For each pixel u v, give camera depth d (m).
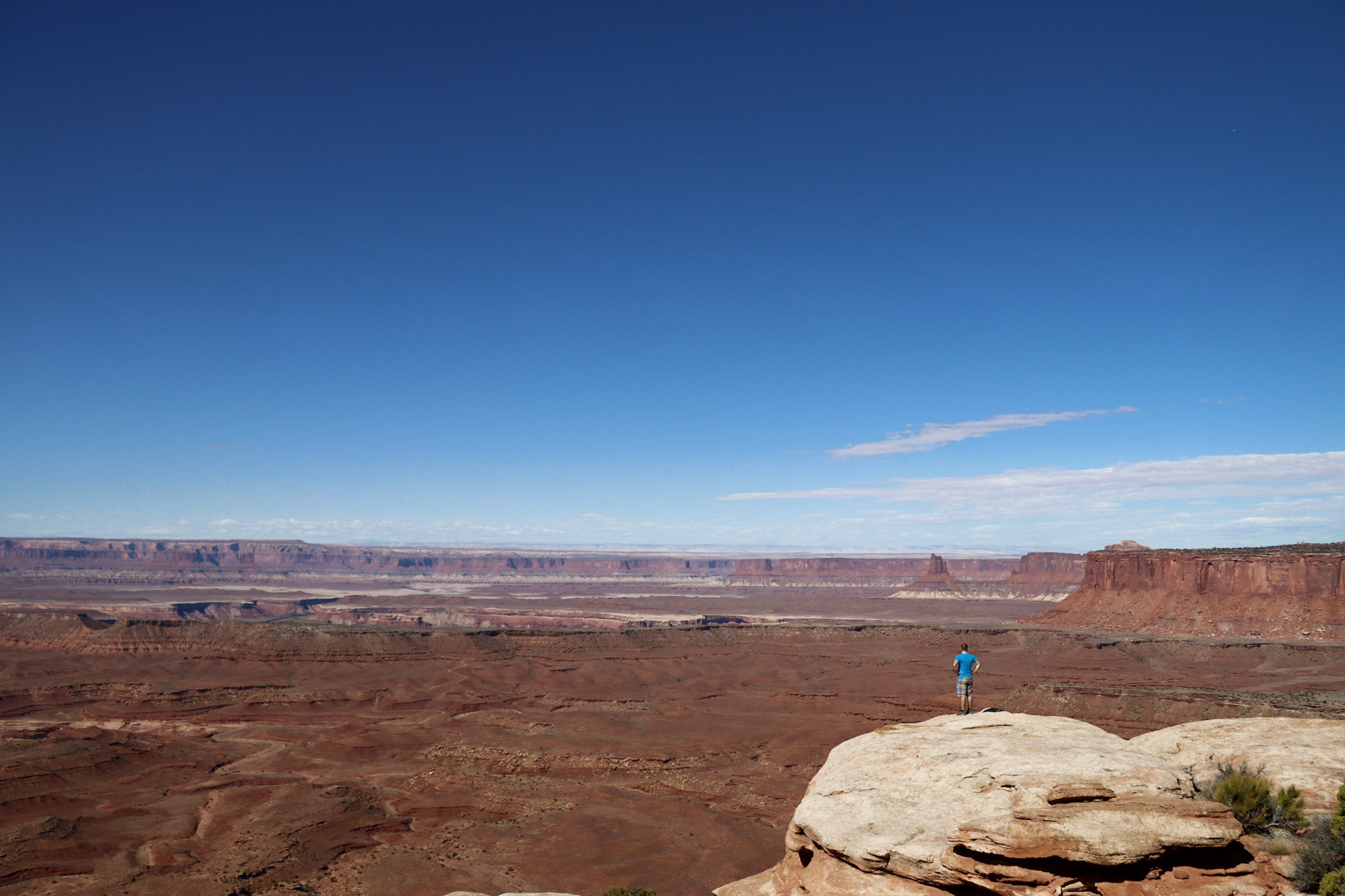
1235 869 19.38
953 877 19.66
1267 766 25.16
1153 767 21.52
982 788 21.61
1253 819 21.84
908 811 21.92
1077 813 19.53
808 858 24.62
